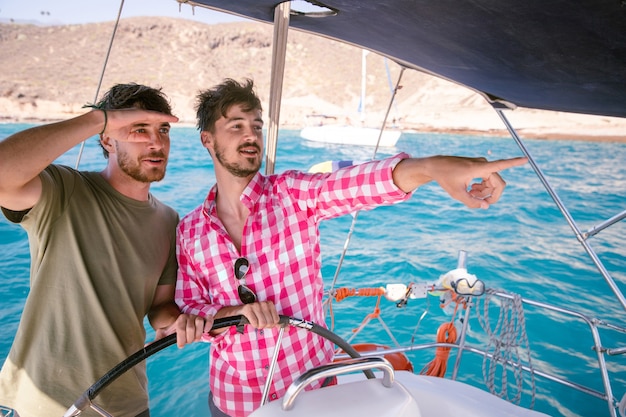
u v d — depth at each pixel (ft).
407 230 28.35
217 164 4.56
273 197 4.54
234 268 4.41
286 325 4.03
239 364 4.46
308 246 4.53
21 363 4.52
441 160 3.46
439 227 29.01
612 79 5.55
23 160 3.53
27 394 4.51
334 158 59.52
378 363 3.51
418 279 21.12
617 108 7.14
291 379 4.46
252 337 4.37
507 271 22.00
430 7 4.63
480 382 12.98
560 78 6.06
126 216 4.72
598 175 46.75
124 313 4.68
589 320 7.59
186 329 4.00
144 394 5.08
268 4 6.31
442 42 5.93
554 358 14.39
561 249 25.04
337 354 7.07
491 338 7.59
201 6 6.93
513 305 7.66
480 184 3.36
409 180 3.79
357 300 18.15
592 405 12.03
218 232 4.47
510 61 5.90
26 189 4.01
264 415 3.30
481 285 7.79
